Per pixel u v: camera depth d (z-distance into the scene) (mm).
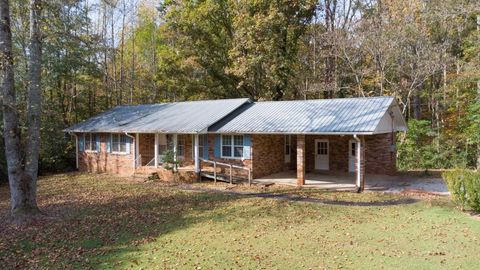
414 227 9641
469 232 9031
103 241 9102
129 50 36375
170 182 18688
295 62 29359
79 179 20328
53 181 19656
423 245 8141
